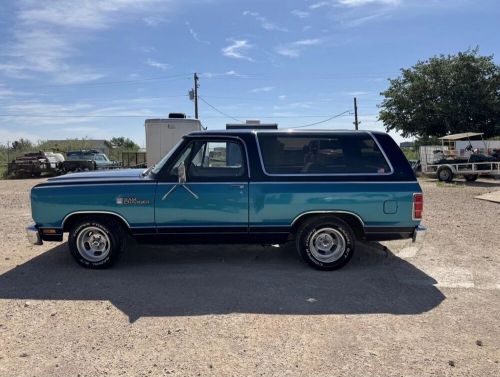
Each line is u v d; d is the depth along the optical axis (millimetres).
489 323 4559
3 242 8086
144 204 6148
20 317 4680
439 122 36812
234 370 3635
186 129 15539
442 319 4652
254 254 7133
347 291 5469
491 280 5922
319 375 3566
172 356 3861
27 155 30109
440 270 6344
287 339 4184
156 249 7438
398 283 5781
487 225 9680
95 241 6348
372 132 6305
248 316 4703
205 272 6211
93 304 5039
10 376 3545
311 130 6336
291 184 6125
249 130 6367
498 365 3727
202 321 4574
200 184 6137
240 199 6137
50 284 5723
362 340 4172
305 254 6234
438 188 19203
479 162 22281
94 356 3861
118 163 34000
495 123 35625
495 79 35438
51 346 4047
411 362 3771
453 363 3738
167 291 5449
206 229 6195
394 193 6113
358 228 6312
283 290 5488
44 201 6250
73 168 29688
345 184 6113
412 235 6223
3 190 18938
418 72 37406
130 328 4414
